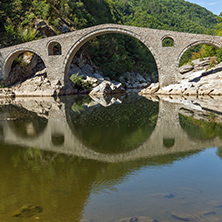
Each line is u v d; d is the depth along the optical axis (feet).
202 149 30.68
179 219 14.35
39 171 23.73
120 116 59.00
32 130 44.52
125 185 19.72
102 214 15.21
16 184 20.56
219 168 23.38
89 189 19.11
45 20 162.61
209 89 102.63
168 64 118.83
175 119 52.24
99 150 31.55
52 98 111.04
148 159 27.04
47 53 126.72
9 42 147.33
